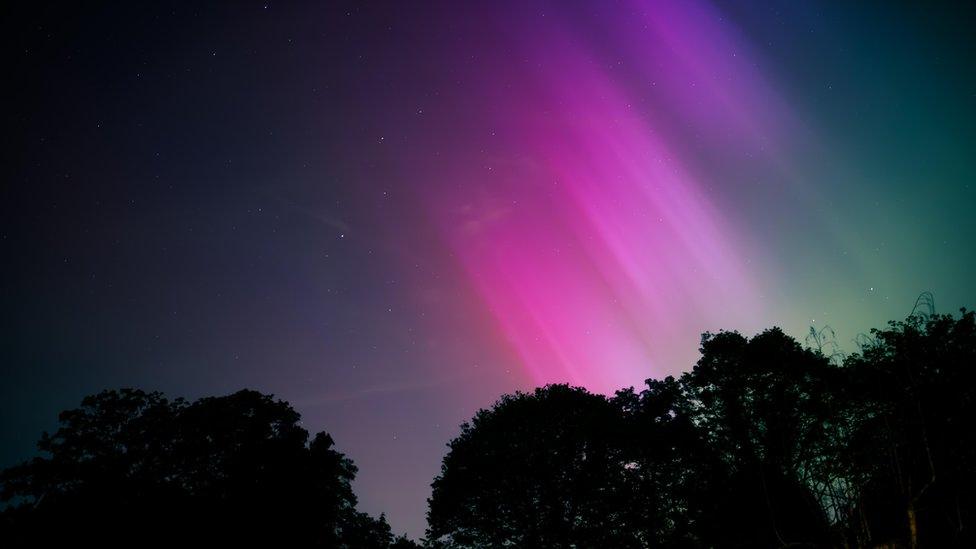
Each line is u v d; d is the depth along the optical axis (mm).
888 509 11562
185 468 19484
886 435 12125
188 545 16891
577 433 22703
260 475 19391
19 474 17609
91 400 19344
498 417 24016
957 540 10828
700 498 20328
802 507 15680
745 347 21328
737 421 20297
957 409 12234
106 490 17500
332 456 21141
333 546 19938
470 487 22797
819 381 18156
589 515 21750
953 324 14797
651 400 23438
